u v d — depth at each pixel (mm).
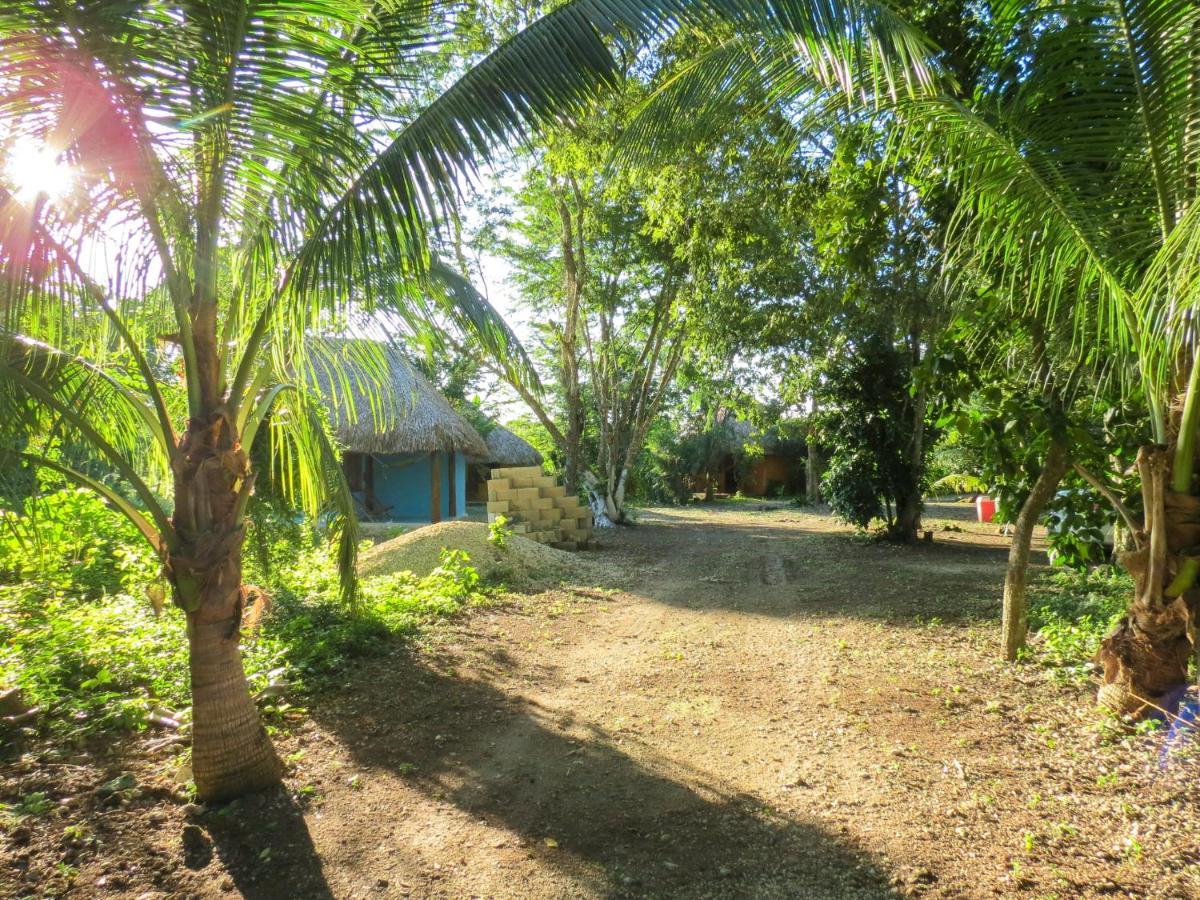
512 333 5496
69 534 7656
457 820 3498
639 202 15242
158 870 2996
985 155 3889
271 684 4938
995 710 4770
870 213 6320
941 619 7555
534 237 17734
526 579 10500
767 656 6391
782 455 36469
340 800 3662
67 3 2576
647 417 20109
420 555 10391
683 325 17531
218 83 3000
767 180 8711
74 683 4816
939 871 2977
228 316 3773
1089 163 4016
